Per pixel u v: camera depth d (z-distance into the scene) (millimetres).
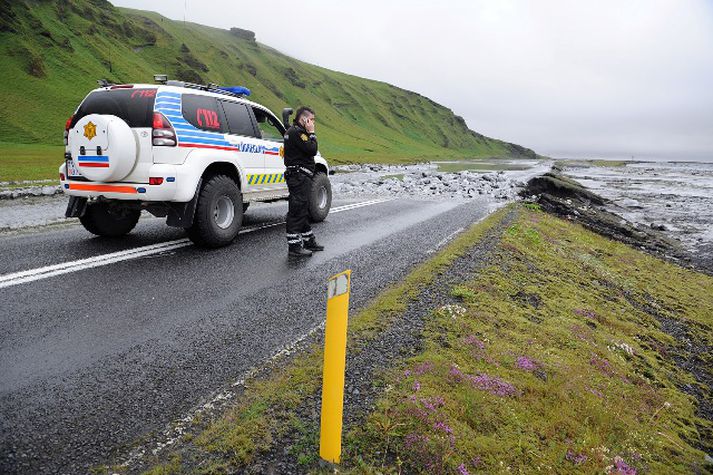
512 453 2965
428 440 2832
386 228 9320
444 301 5191
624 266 10141
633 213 23094
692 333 6945
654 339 6227
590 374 4340
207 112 6977
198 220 6594
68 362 3482
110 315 4336
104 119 5809
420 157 111062
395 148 145875
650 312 7574
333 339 2482
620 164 165500
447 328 4473
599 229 14812
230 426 2822
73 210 6812
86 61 78000
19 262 5746
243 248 7035
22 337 3805
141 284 5188
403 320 4555
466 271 6387
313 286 5477
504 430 3168
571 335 5137
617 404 3990
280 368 3562
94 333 3965
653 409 4211
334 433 2557
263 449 2652
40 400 3006
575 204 20453
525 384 3791
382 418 2979
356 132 155875
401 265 6512
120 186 6164
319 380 3389
